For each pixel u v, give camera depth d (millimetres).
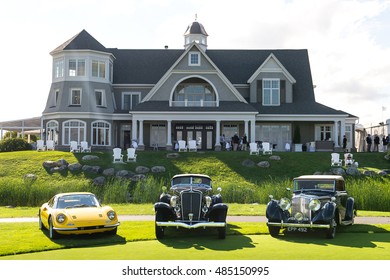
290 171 34406
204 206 14781
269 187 27812
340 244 13594
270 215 15102
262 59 54156
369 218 20125
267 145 38219
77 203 15609
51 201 16047
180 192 15000
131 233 15328
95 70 47812
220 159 36688
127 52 54812
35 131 62438
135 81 51094
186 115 44281
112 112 48281
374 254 12016
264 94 49219
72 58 47281
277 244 13562
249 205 25297
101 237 14641
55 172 33594
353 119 51125
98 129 46875
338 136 48406
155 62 53594
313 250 12562
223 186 28359
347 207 17125
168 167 34938
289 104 48875
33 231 16016
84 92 46844
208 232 15875
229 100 47312
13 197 27422
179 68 47406
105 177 32531
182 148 40188
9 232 15750
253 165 35531
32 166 34844
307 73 53031
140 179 31906
